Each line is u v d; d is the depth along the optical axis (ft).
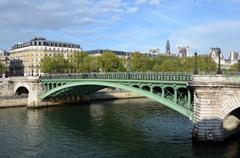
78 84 228.63
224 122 141.90
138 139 156.15
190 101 146.00
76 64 410.11
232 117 148.87
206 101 132.98
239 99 130.31
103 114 234.99
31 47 565.53
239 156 121.60
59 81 256.73
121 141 153.99
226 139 139.85
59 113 243.81
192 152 129.80
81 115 232.73
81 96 302.45
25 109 268.00
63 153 137.18
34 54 561.02
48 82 271.90
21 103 285.84
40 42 565.12
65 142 154.92
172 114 228.02
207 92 132.46
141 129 178.50
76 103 300.40
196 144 134.10
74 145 149.38
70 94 285.84
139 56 381.60
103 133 172.04
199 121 133.69
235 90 130.41
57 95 280.92
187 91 150.10
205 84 131.54
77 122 205.16
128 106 279.28
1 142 155.53
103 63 380.58
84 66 387.14
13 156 133.69
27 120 213.46
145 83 168.14
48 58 413.80
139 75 172.86
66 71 400.88
